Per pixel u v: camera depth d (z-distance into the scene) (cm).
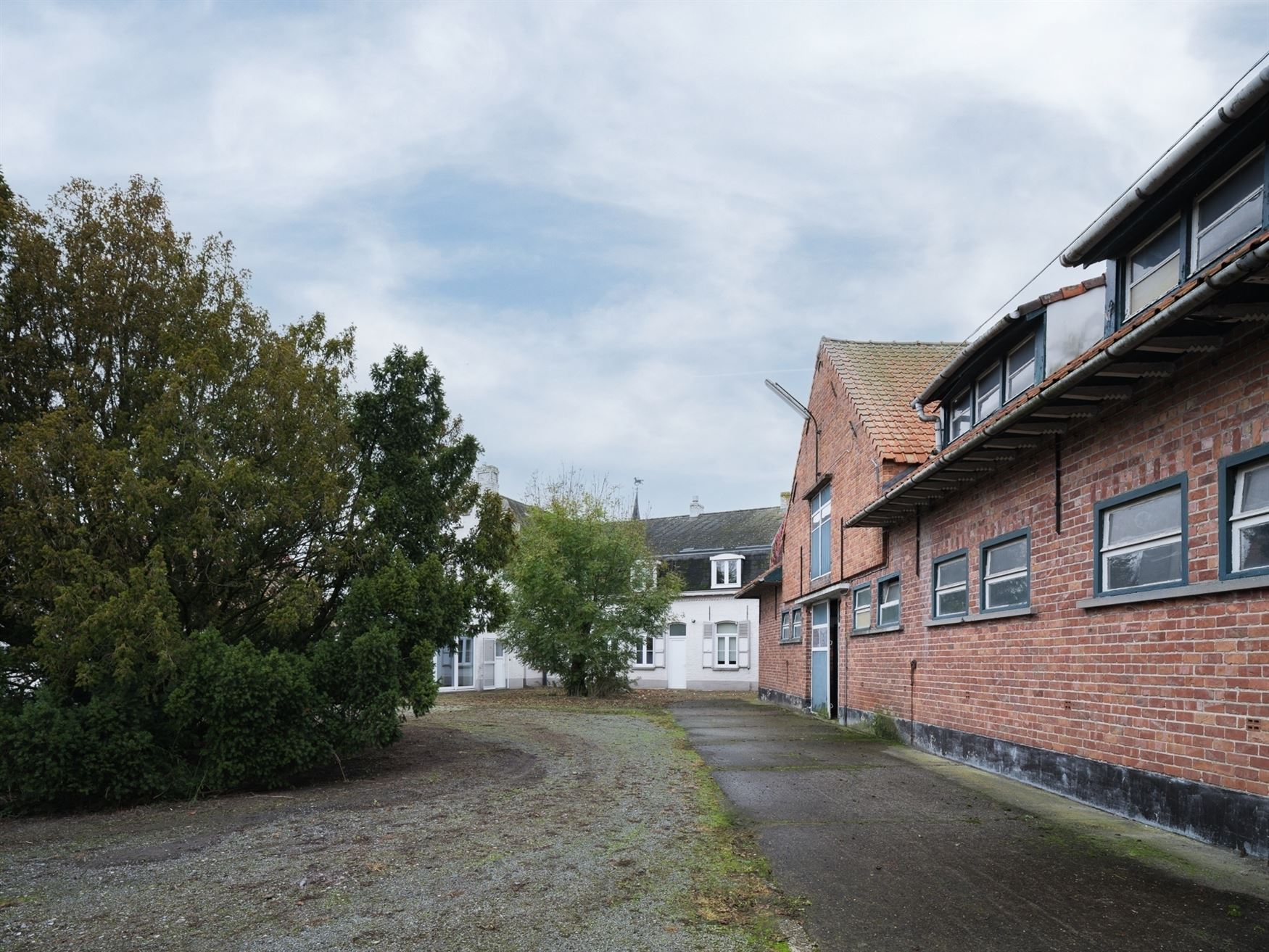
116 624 879
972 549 1141
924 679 1302
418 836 723
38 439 923
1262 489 625
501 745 1392
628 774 1075
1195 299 559
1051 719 913
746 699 2897
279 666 965
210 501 991
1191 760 686
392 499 1222
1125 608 783
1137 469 770
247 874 608
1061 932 471
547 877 593
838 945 460
